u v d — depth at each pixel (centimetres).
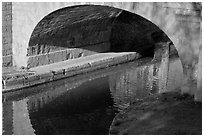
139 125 1430
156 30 3014
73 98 2170
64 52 2623
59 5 2117
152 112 1535
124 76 2581
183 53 1669
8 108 2028
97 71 2634
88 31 2705
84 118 1889
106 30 2875
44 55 2489
